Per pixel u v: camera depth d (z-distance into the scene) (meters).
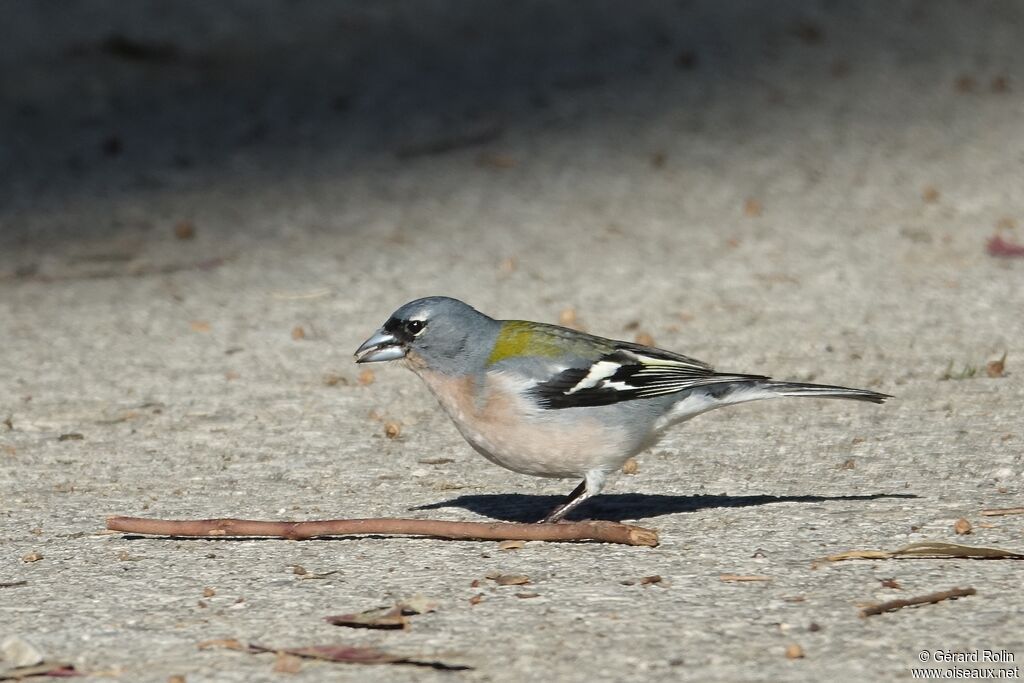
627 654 6.49
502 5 28.23
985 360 12.20
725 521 8.58
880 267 15.42
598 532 8.16
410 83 23.81
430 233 17.58
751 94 22.61
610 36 25.81
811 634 6.66
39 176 20.47
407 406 11.86
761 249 16.36
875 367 12.19
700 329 13.59
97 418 11.63
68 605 7.41
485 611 7.12
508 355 8.49
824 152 19.98
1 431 11.32
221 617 7.15
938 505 8.66
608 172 19.66
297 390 12.33
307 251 17.09
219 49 26.12
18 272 16.59
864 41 24.97
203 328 14.34
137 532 8.48
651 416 8.48
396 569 7.88
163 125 22.55
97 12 28.41
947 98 22.03
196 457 10.53
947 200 17.73
